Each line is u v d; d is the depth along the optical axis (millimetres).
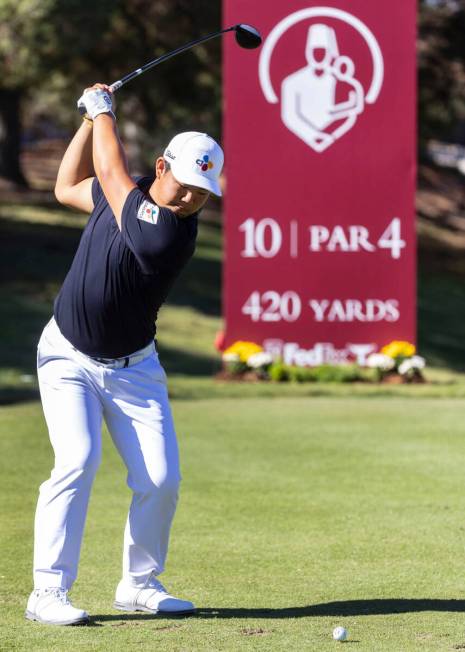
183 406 46500
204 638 16297
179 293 98562
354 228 57594
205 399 49625
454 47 128250
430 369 79938
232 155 57344
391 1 56781
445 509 26859
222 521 25531
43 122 197875
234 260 57719
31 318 82938
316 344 57844
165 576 20688
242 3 56688
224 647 15734
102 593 19453
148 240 16469
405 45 57031
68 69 106000
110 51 114188
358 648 15703
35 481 30219
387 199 57500
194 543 23406
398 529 24719
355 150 57375
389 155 57375
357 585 20031
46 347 17734
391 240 57594
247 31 19719
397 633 16625
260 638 16297
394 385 55844
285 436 38000
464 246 158125
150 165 144750
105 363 17453
